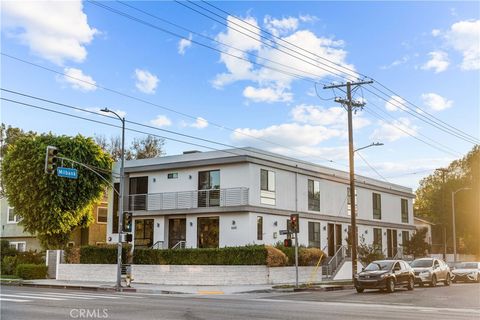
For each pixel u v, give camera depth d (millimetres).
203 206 36969
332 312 16375
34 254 40906
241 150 35969
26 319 13609
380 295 25031
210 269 31500
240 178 35906
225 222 35906
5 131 62375
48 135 40469
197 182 37812
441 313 16750
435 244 68562
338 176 44906
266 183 37031
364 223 48312
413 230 57344
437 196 67312
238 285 31375
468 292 26984
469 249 68562
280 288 29062
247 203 35094
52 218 39031
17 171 39094
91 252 35781
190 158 38031
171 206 38250
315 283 33312
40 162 38656
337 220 43875
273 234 36938
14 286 30766
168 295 25391
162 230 38406
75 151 40094
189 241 37312
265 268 32656
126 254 34750
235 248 32250
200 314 15188
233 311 16234
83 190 40250
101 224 48938
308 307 18188
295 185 39875
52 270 37062
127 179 41188
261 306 18344
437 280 32438
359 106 35156
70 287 30641
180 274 31922
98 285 30875
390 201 53750
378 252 44562
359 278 26984
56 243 40250
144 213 38938
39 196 39031
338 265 39562
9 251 43844
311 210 41250
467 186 65750
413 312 16906
